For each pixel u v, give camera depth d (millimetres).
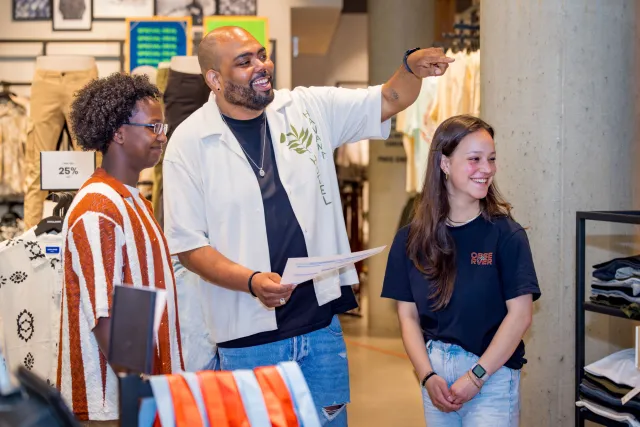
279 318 2686
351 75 11930
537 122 3684
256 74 2631
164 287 2162
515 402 2525
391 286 2680
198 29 6977
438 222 2566
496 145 3859
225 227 2684
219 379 1474
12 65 6984
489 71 3879
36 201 5336
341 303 2848
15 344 3014
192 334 3121
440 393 2467
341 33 11883
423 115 6414
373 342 7605
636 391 2738
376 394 5707
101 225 1992
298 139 2789
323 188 2816
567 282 3674
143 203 2199
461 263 2541
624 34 3703
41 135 5312
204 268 2629
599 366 2934
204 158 2707
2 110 6285
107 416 2018
